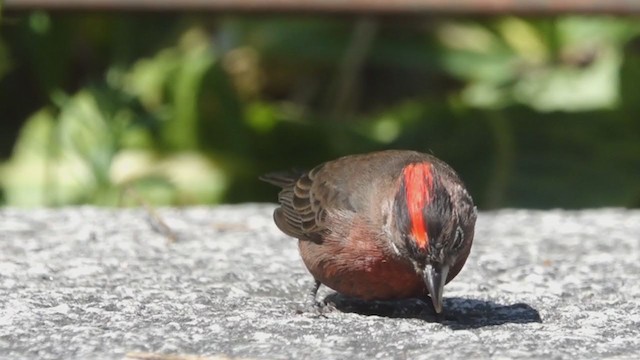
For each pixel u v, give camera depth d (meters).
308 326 7.77
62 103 14.80
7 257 9.91
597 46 15.87
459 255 7.75
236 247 10.60
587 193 14.89
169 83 15.07
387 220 7.86
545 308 8.48
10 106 16.20
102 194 14.36
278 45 15.86
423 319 8.16
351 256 8.05
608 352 7.14
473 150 15.20
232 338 7.36
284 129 15.20
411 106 15.45
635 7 12.73
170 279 9.25
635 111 15.09
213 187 14.89
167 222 11.77
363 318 8.11
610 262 10.11
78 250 10.30
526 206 14.85
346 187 8.27
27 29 15.22
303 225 8.65
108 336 7.29
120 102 14.77
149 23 15.77
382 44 16.05
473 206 7.93
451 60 15.98
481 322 8.04
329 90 16.41
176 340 7.24
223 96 15.09
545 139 15.09
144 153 14.76
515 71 15.86
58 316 7.84
